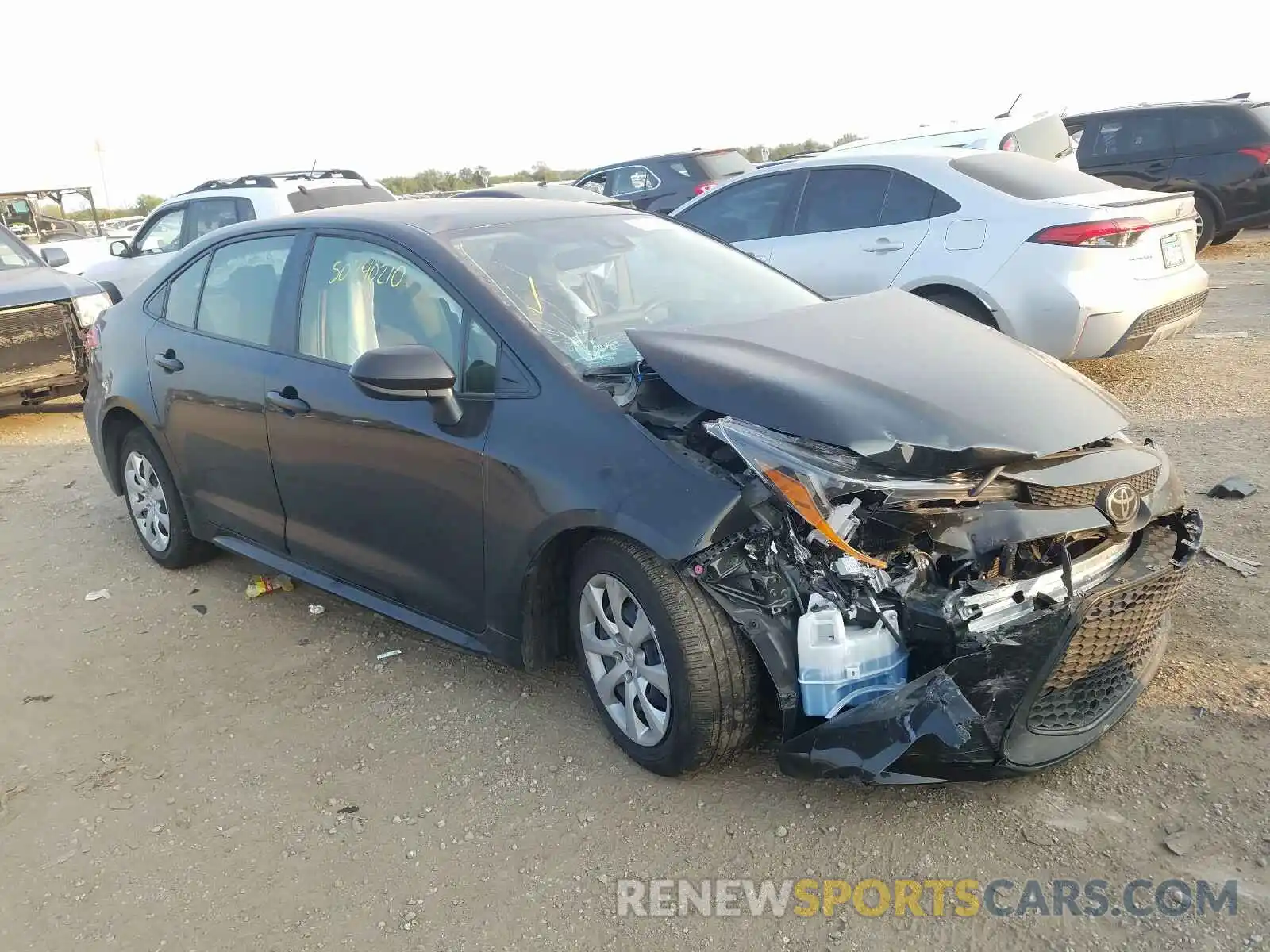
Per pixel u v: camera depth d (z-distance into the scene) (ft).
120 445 17.10
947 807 9.43
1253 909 7.96
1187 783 9.38
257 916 8.77
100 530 18.89
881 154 23.65
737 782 10.00
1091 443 10.11
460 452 10.77
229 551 14.94
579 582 10.35
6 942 8.65
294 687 12.57
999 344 11.32
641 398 10.17
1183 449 18.39
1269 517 14.88
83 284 28.04
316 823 9.94
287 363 13.07
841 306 12.11
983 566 8.98
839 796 9.70
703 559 9.16
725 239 25.85
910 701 8.36
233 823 10.03
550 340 10.80
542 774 10.38
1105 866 8.54
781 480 8.87
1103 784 9.50
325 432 12.36
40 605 15.56
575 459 9.86
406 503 11.57
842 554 8.91
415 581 11.86
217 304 14.62
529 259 12.08
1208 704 10.47
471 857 9.29
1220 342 26.99
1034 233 20.63
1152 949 7.71
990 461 8.96
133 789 10.71
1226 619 12.10
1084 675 9.07
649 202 46.37
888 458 8.84
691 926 8.31
